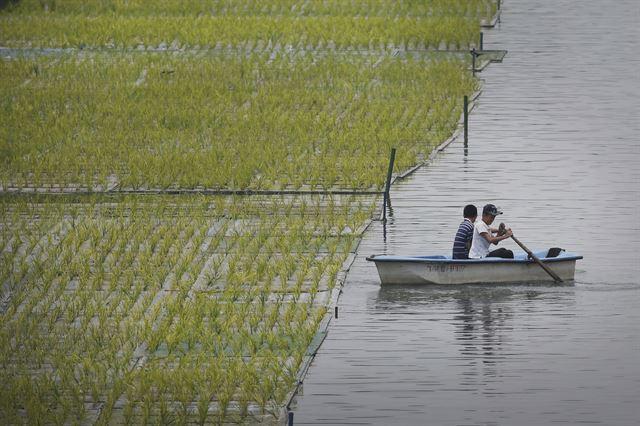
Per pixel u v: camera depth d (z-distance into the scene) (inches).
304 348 2443.4
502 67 5595.5
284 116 4655.5
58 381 2279.8
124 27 6250.0
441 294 2839.6
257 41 6008.9
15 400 2181.3
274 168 3951.8
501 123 4626.0
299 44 5949.8
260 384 2247.8
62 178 3873.0
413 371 2369.6
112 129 4507.9
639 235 3280.0
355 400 2233.0
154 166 3969.0
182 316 2598.4
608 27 6515.8
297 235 3255.4
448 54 5753.0
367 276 2977.4
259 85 5147.6
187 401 2167.8
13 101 4918.8
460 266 2888.8
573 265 2925.7
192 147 4254.4
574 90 5157.5
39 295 2753.4
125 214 3489.2
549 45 6048.2
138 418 2122.3
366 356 2449.6
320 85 5142.7
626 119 4675.2
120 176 3895.2
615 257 3097.9
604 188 3764.8
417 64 5467.5
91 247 3112.7
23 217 3476.9
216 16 6624.0
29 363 2375.7
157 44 5964.6
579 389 2274.9
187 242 3196.4
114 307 2657.5
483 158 4143.7
